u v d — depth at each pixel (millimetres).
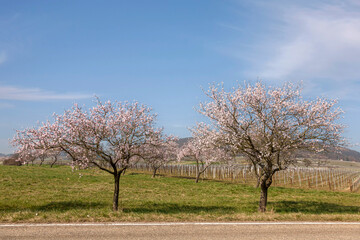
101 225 10672
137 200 23234
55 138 14836
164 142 16984
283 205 22031
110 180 38281
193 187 34094
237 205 21422
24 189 27094
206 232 9977
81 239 8812
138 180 40188
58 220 11289
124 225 10758
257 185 34406
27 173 40438
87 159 15211
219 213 14617
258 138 16984
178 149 46812
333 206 21844
